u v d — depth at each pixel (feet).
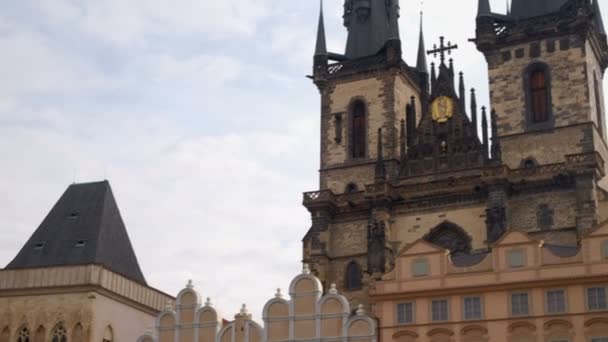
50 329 286.87
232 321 253.03
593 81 364.58
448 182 350.23
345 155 389.80
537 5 374.43
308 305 247.91
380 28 416.26
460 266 247.50
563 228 326.03
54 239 315.17
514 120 356.38
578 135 343.87
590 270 231.50
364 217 367.25
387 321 249.34
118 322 299.17
